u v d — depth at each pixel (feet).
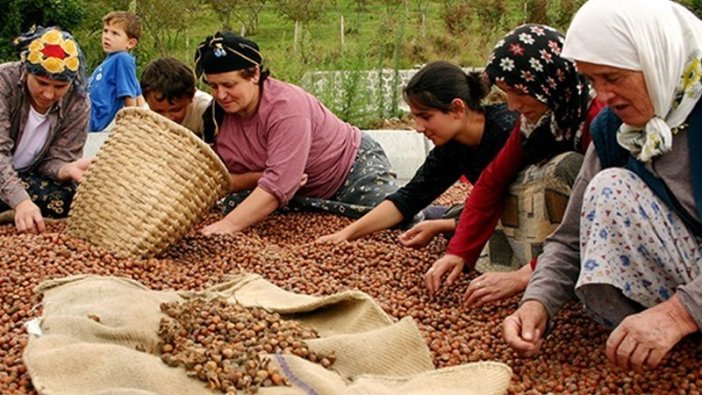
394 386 10.11
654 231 10.82
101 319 11.09
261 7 65.16
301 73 37.93
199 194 15.99
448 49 52.80
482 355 11.90
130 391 9.10
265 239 17.89
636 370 10.12
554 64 13.15
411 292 14.62
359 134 20.48
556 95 13.24
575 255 11.89
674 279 10.96
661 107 10.59
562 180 13.60
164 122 15.79
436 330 12.99
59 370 9.91
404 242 16.35
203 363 10.10
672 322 10.01
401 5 67.67
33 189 18.60
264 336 11.21
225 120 19.08
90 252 15.14
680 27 10.62
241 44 17.93
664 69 10.41
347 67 36.81
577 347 11.91
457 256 14.37
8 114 17.90
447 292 14.49
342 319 12.08
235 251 16.10
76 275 13.48
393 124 35.29
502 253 15.37
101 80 28.04
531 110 13.53
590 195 11.10
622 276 10.90
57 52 17.31
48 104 17.94
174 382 9.78
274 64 39.78
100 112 27.91
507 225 14.70
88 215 15.74
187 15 57.62
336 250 16.05
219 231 17.30
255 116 18.53
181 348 10.56
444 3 65.87
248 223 17.79
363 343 10.92
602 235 10.89
